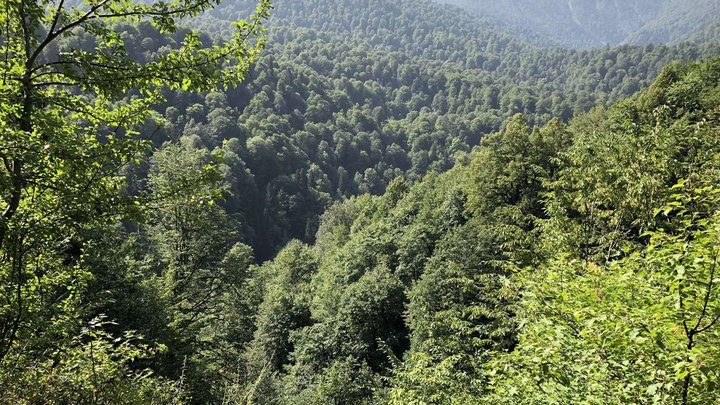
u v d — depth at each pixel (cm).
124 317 1502
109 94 570
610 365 536
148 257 2222
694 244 404
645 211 1025
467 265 2398
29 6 509
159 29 616
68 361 645
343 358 2755
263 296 4416
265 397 1922
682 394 437
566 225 1267
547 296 712
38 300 700
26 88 518
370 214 6806
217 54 636
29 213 571
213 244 2236
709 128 1362
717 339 420
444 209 3828
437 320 1997
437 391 1016
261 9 651
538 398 646
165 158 2128
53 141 520
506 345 1481
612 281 607
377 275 3200
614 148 1225
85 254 899
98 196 557
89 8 597
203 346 2164
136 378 792
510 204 3039
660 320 424
